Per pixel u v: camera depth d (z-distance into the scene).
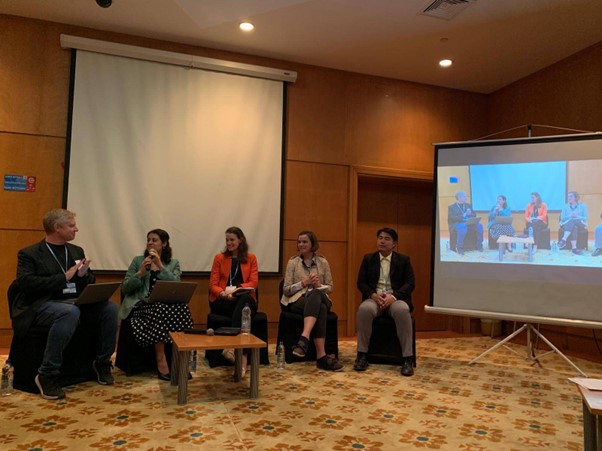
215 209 4.36
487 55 4.50
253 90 4.55
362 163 4.92
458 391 2.84
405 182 5.22
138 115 4.18
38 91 3.96
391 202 5.35
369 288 3.60
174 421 2.20
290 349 3.48
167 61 4.25
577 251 3.35
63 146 4.00
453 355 3.93
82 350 2.83
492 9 3.68
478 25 3.94
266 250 4.50
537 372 3.36
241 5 3.70
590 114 4.22
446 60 4.63
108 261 4.02
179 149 4.29
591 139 3.40
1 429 2.05
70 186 3.94
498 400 2.67
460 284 3.72
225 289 3.39
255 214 4.48
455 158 3.84
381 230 3.72
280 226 4.55
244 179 4.46
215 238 4.35
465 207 3.77
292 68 4.74
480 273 3.65
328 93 4.85
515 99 5.12
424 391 2.82
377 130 5.01
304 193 4.70
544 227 3.48
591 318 3.26
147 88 4.22
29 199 3.89
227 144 4.43
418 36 4.16
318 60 4.70
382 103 5.05
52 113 3.98
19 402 2.42
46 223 2.76
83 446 1.89
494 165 3.71
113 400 2.49
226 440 1.99
